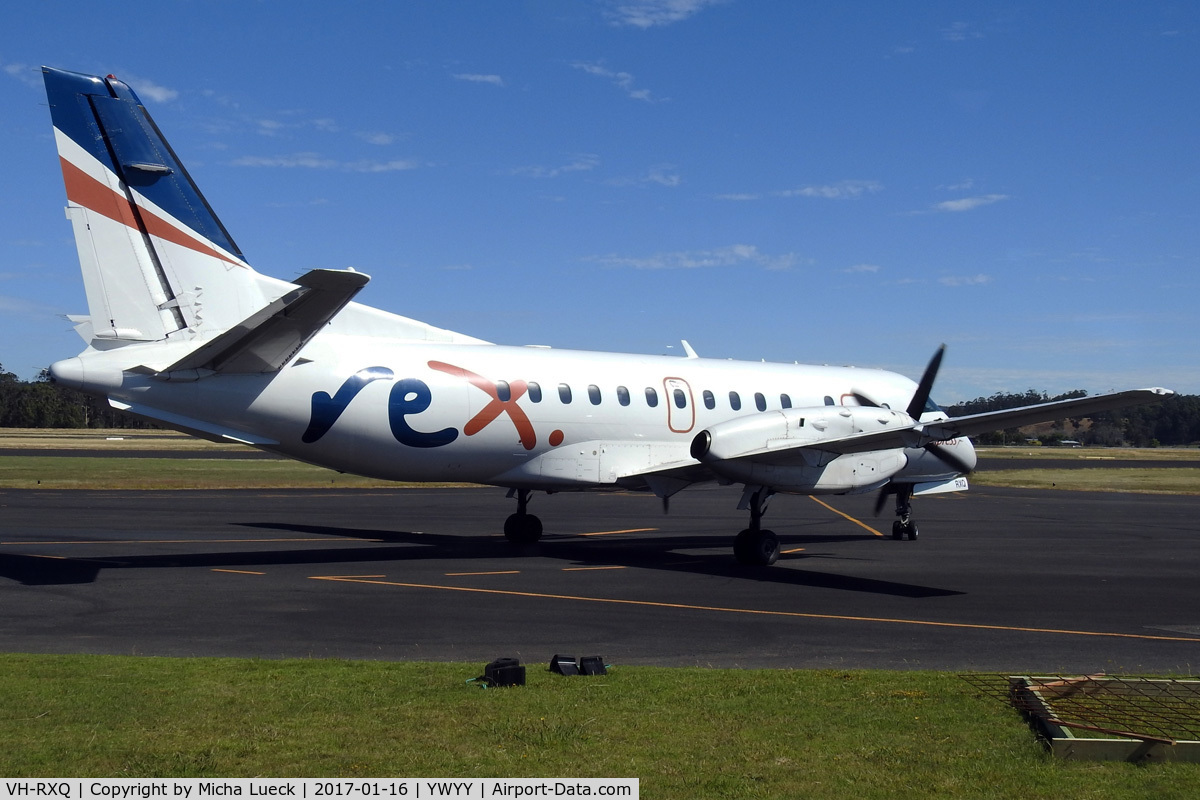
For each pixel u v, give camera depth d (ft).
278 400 46.91
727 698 23.12
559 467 56.34
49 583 41.47
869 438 48.08
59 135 43.93
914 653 29.96
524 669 24.49
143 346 44.80
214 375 45.37
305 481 122.83
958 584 45.73
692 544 63.00
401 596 39.47
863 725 21.13
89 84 44.52
